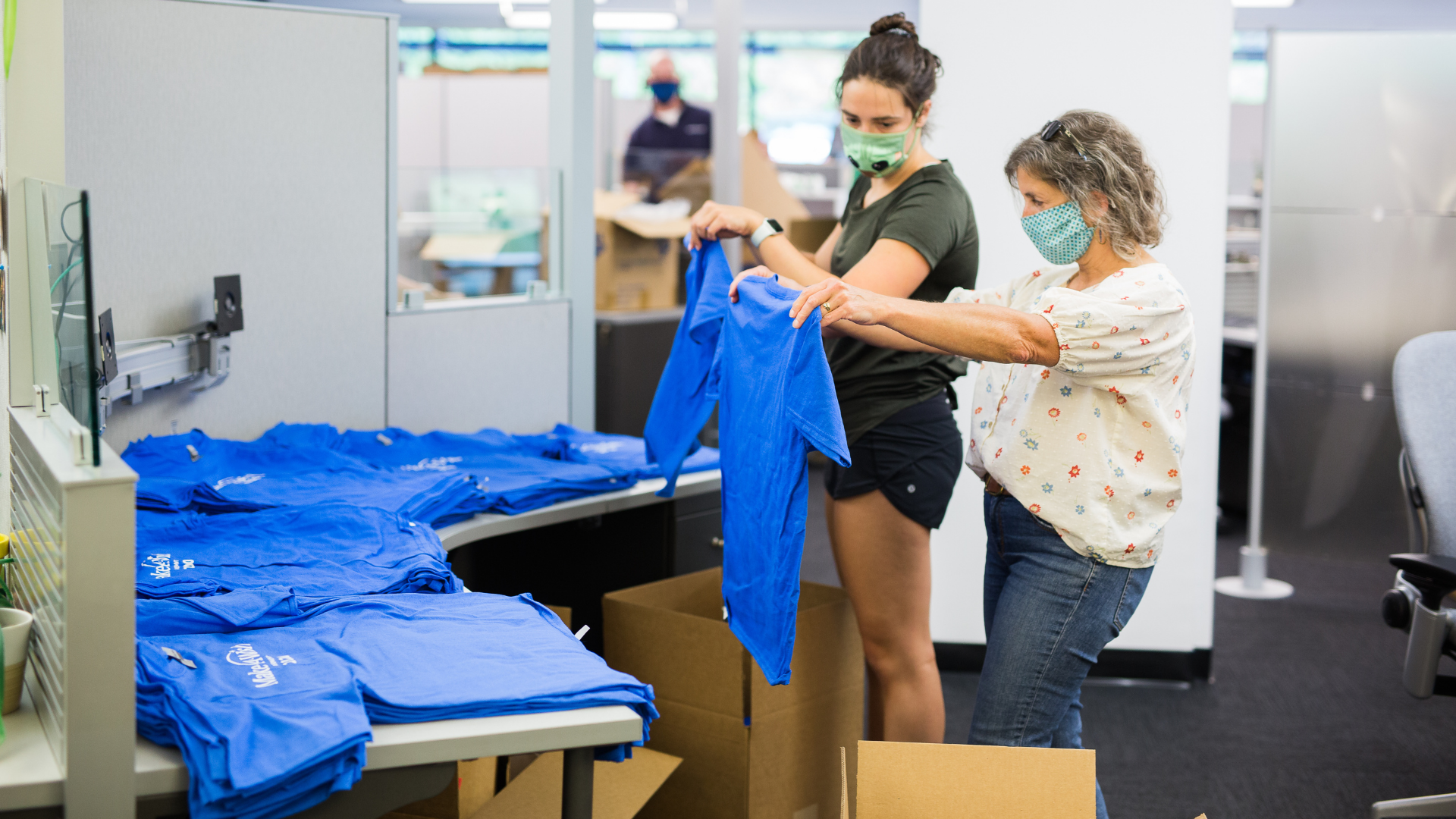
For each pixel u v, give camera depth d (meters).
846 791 1.41
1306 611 3.99
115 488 1.01
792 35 9.82
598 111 7.88
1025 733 1.64
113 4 2.04
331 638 1.31
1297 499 4.70
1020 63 3.11
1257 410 4.14
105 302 2.05
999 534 1.71
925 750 1.43
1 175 1.51
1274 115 4.09
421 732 1.13
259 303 2.31
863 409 1.91
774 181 5.91
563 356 2.91
